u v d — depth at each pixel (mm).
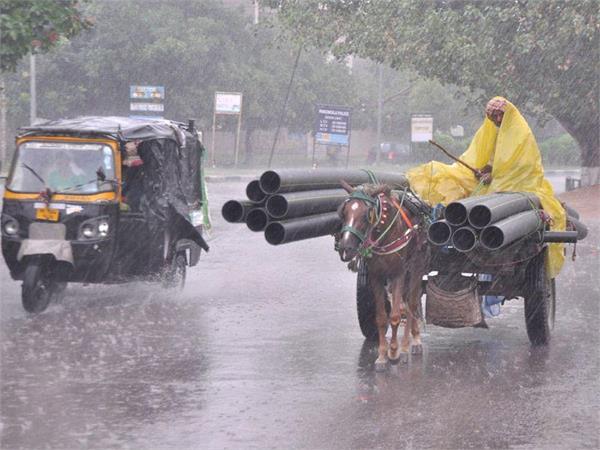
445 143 80812
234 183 59938
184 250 21281
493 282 15656
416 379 13492
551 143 90500
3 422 11203
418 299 14820
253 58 75562
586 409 11984
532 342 15945
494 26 42250
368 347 15633
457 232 13797
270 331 16875
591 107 45344
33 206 18500
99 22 70312
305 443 10484
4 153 61562
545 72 43781
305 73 79312
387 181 16406
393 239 13633
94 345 15492
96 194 18547
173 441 10531
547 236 15445
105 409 11773
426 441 10602
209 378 13406
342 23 48656
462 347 15812
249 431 10914
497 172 16328
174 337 16234
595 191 46312
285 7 50125
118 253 19047
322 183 14992
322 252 29188
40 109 70188
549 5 40719
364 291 15602
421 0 43906
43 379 13242
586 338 16609
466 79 43594
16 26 25922
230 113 70875
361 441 10570
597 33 41188
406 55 44375
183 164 21125
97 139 18953
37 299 18219
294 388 12898
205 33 71750
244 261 26875
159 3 72188
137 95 64812
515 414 11727
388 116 88750
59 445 10359
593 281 23469
